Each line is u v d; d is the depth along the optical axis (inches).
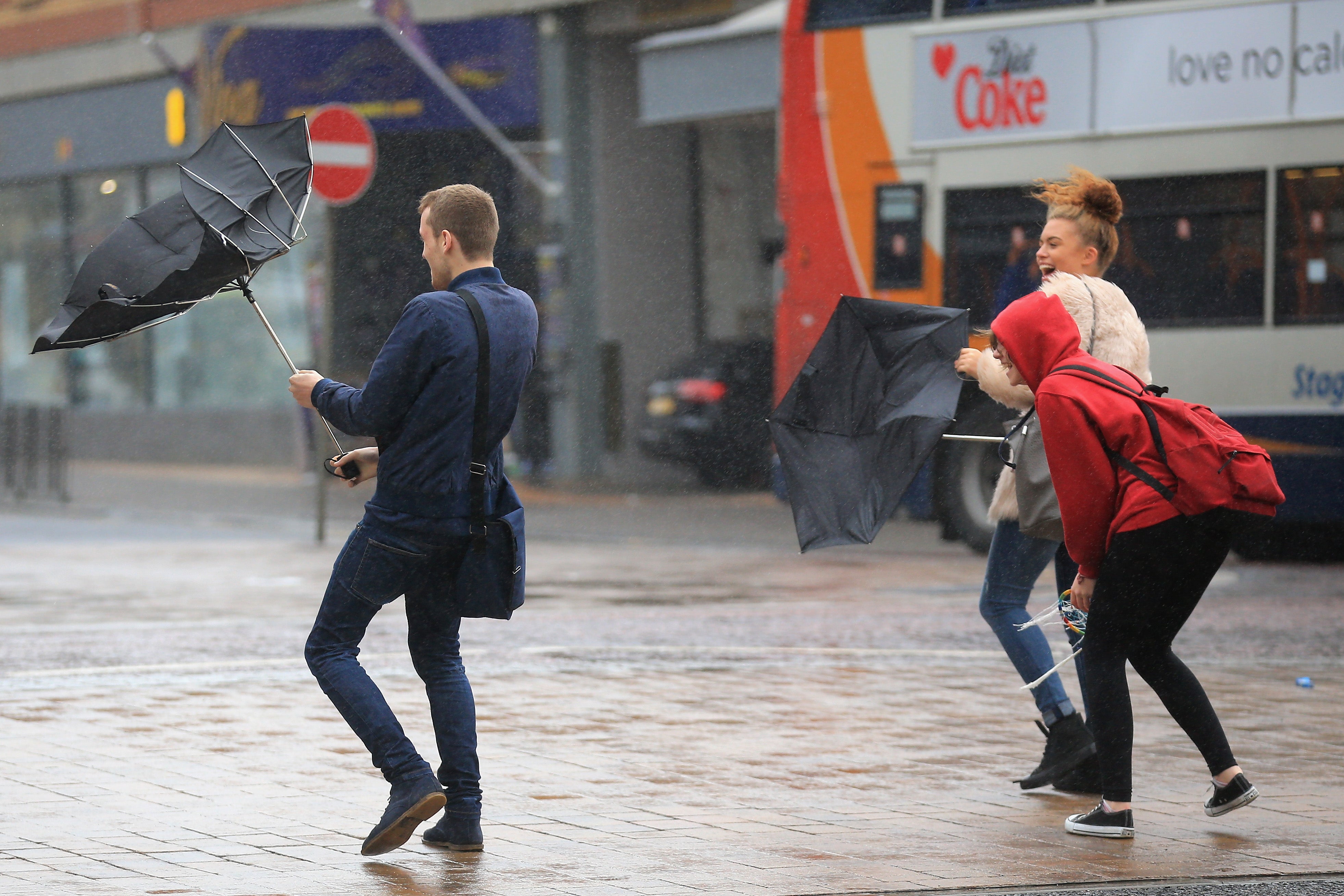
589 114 2704.2
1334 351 1579.7
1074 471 642.8
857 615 1298.0
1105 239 708.0
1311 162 1583.4
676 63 2378.2
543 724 876.6
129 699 940.0
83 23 3366.1
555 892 570.6
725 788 737.0
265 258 619.8
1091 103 1657.2
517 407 624.1
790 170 1804.9
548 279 2699.3
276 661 1076.5
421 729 863.1
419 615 636.1
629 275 2748.5
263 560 1704.0
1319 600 1389.0
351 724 610.9
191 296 615.8
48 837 639.8
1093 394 641.6
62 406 3159.5
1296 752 812.6
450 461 605.3
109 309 602.5
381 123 2753.4
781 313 1807.3
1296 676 1024.9
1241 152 1606.8
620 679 1015.6
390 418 601.6
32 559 1718.8
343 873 592.4
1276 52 1594.5
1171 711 671.1
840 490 720.3
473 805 629.6
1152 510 636.7
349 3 2886.3
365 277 2819.9
